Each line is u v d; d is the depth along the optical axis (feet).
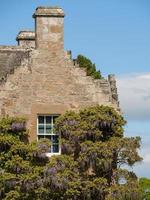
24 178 100.01
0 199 99.96
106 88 109.29
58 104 107.34
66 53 108.68
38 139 106.52
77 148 104.17
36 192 100.17
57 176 100.73
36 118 106.42
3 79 106.63
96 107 104.88
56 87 107.65
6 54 114.93
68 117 104.32
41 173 101.30
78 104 107.96
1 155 101.45
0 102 105.81
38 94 107.04
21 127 103.91
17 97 106.42
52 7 108.99
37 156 102.58
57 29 108.78
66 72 108.27
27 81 107.04
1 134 102.68
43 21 108.68
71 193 100.68
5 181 99.81
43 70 107.65
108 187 102.32
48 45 108.27
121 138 103.04
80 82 108.37
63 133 104.47
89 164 102.32
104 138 104.53
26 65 107.34
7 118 103.55
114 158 103.55
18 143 102.01
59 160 101.60
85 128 103.24
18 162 100.48
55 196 101.04
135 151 103.09
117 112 106.73
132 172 103.65
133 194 102.06
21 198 100.17
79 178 102.06
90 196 101.55
